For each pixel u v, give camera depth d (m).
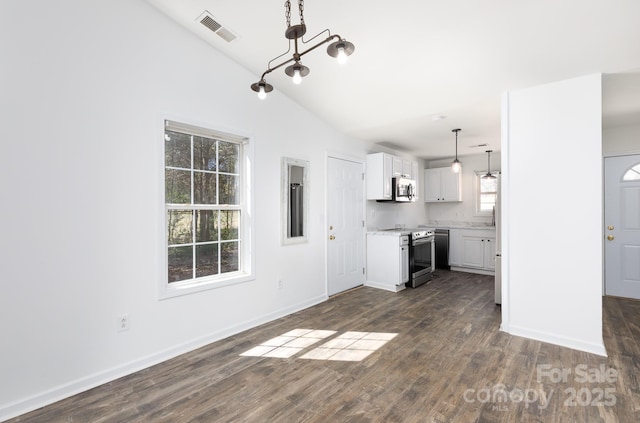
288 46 2.69
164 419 1.79
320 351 2.61
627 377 2.16
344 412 1.83
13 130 1.84
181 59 2.62
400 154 5.87
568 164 2.64
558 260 2.69
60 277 2.01
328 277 4.19
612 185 4.15
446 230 5.99
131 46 2.33
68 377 2.03
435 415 1.79
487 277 5.36
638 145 3.96
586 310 2.57
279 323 3.27
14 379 1.84
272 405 1.91
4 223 1.81
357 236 4.79
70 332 2.05
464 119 3.84
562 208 2.67
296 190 3.73
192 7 2.36
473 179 6.20
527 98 2.84
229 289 2.96
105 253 2.20
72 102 2.05
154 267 2.45
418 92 3.18
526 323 2.86
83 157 2.10
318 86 3.27
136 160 2.35
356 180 4.79
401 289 4.64
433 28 2.27
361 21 2.25
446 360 2.43
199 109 2.74
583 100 2.57
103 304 2.19
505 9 2.03
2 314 1.81
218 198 3.00
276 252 3.44
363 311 3.64
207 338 2.78
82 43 2.09
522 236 2.87
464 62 2.62
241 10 2.31
